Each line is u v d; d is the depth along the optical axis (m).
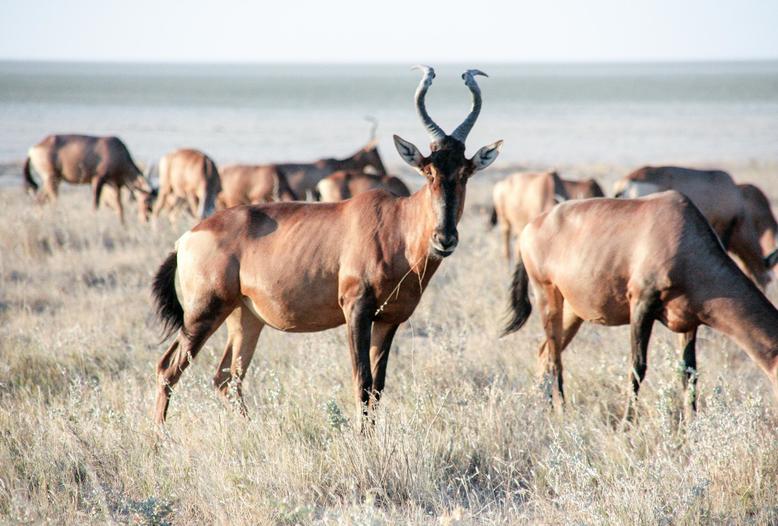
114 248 58.56
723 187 45.00
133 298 44.03
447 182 24.53
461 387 29.61
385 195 26.27
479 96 25.77
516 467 24.05
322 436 24.86
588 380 31.36
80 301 43.25
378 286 25.53
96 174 75.25
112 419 25.30
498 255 56.66
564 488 21.62
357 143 193.62
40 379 31.97
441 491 22.36
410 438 23.61
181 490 21.89
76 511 20.94
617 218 27.64
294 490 22.16
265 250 26.38
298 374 29.02
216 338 35.59
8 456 23.34
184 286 27.19
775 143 198.38
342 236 25.94
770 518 20.48
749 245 45.75
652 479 21.56
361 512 20.30
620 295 27.52
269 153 166.75
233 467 22.67
